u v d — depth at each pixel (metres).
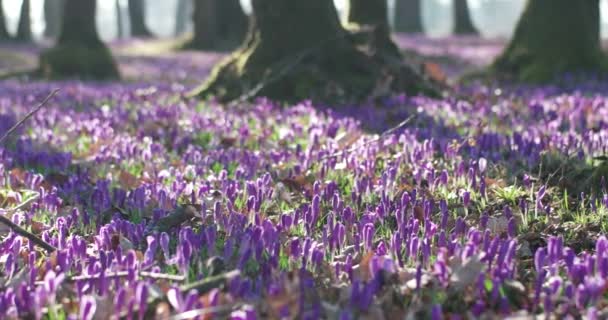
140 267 5.08
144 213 7.13
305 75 16.05
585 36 23.44
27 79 26.59
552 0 23.58
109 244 5.67
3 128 12.25
